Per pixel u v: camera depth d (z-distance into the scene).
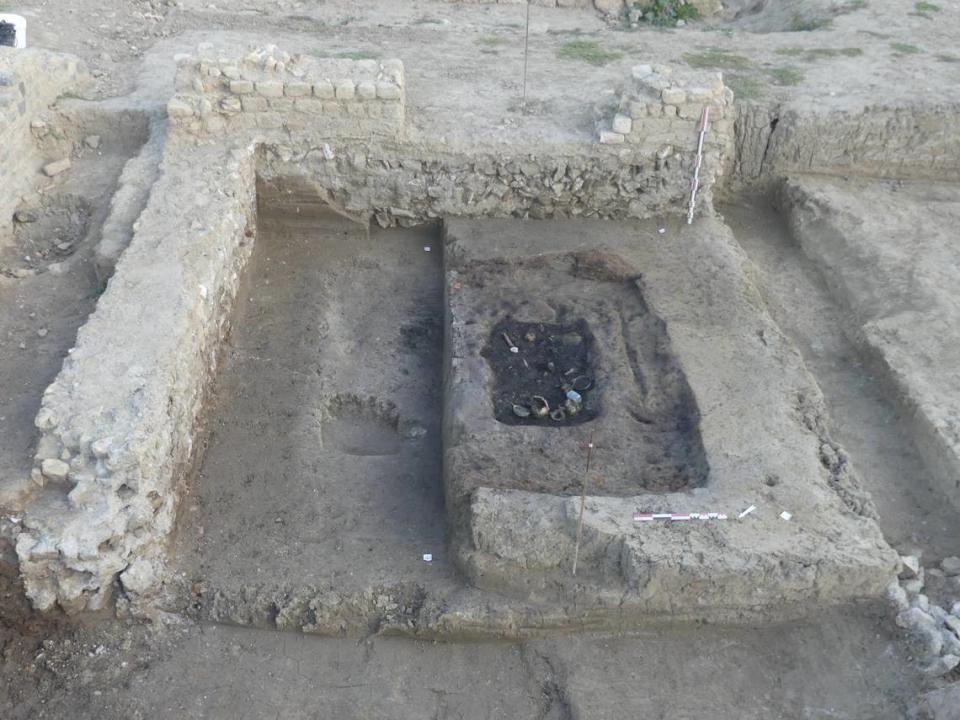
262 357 6.78
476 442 5.70
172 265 6.29
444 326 7.04
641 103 7.47
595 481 5.47
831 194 8.33
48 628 5.06
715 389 6.04
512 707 4.90
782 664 5.03
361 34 10.13
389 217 8.07
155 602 5.19
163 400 5.36
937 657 4.92
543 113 8.15
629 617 5.12
